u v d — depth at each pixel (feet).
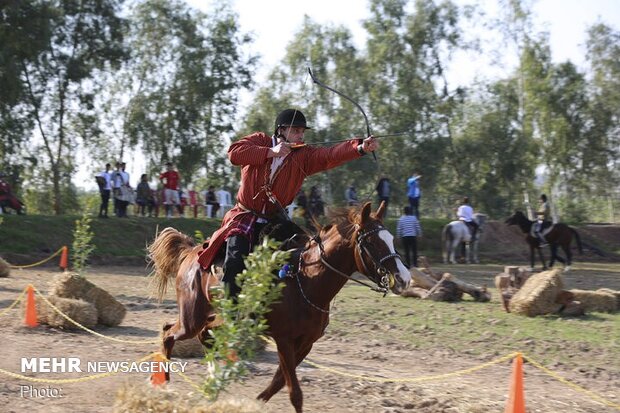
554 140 167.22
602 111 165.07
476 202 159.53
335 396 28.07
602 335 41.42
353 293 56.70
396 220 106.01
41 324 39.83
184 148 143.74
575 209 180.86
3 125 116.47
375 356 36.42
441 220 113.09
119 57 128.77
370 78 158.51
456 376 32.60
